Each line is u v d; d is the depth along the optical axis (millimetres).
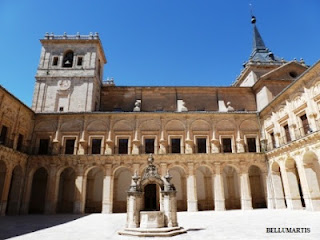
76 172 30203
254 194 34062
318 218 17734
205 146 33156
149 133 32875
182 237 12070
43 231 14602
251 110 38719
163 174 30500
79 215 26734
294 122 26453
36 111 34688
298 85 25734
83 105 35000
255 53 48906
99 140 32562
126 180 33188
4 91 25734
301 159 24469
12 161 27094
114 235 13023
